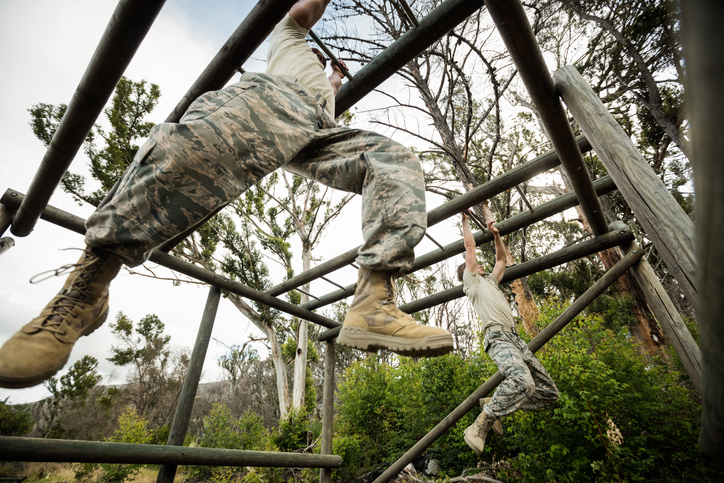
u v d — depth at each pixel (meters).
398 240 0.93
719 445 0.39
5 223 1.52
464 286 2.67
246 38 1.22
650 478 3.44
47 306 0.81
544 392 2.32
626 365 3.88
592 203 2.04
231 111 0.93
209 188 0.88
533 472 3.76
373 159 1.04
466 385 5.66
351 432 7.86
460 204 2.02
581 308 2.38
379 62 1.40
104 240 0.82
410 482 5.47
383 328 0.94
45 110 9.59
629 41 6.80
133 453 1.53
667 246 0.95
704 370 0.26
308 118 1.07
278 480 7.10
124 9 0.91
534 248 12.15
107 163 9.91
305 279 2.67
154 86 10.30
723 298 0.18
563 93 1.35
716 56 0.12
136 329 22.33
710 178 0.15
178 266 2.12
